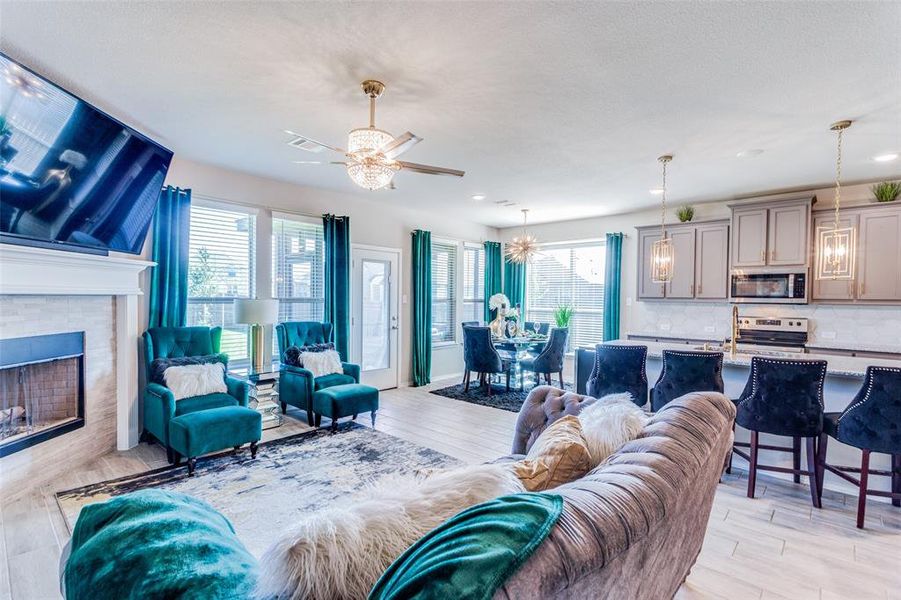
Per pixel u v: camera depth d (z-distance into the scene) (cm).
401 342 631
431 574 64
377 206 590
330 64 236
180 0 185
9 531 237
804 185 480
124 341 355
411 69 239
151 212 350
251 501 276
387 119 307
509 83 254
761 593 200
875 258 445
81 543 110
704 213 577
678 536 128
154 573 90
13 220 246
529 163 404
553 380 689
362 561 82
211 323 436
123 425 355
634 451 131
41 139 243
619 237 642
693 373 315
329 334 500
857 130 319
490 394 582
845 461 307
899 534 249
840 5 182
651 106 283
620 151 371
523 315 758
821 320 497
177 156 396
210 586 86
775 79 246
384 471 324
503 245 785
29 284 269
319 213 521
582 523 81
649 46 215
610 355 356
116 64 238
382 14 193
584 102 278
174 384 352
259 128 328
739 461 350
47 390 307
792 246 482
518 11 190
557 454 143
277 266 490
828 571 216
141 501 118
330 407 405
